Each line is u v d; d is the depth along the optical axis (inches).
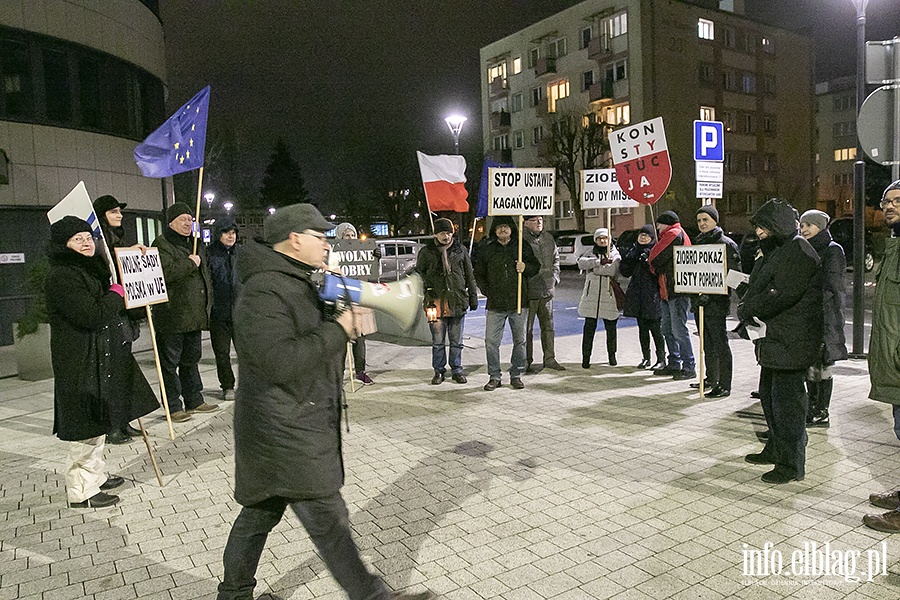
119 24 650.8
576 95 1801.2
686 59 1637.6
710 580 139.1
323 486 113.4
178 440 249.8
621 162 337.7
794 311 182.9
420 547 157.3
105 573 150.3
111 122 642.8
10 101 544.1
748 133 1791.3
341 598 136.9
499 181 319.6
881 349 165.6
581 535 161.3
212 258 305.0
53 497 197.5
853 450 215.3
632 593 135.0
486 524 169.0
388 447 233.8
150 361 423.8
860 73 355.3
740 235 1306.6
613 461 211.8
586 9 1727.4
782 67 1862.7
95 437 186.7
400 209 2800.2
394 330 519.2
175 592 141.6
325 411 116.0
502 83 2047.2
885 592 132.8
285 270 114.9
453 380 339.6
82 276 178.7
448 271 328.5
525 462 213.6
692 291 285.6
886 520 159.0
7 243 538.3
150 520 178.9
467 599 134.3
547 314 357.7
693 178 1657.2
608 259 354.0
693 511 172.7
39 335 382.9
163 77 756.6
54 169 573.6
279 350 108.4
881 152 218.7
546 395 302.4
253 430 113.3
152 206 706.8
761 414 259.4
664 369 336.8
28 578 148.5
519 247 305.0
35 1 555.5
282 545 161.8
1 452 244.4
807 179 1950.1
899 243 163.8
